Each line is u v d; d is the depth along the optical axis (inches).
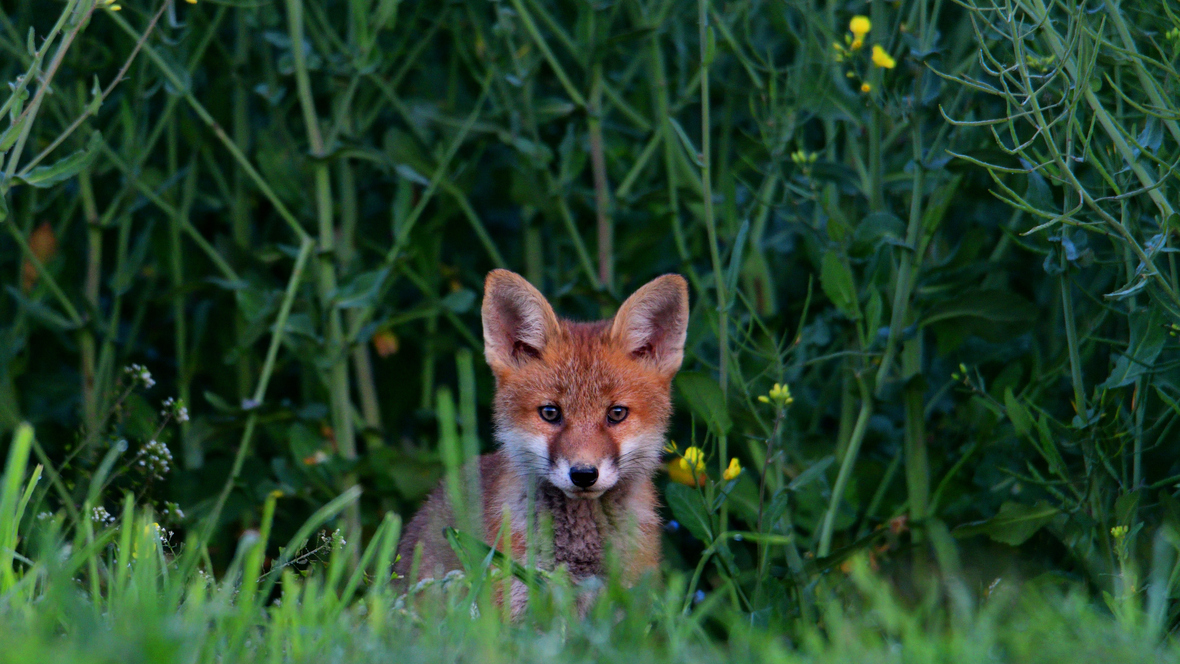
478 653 199.5
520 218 454.0
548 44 436.5
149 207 433.4
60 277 409.4
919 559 340.8
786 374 384.5
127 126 374.3
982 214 394.0
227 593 217.6
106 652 156.5
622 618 273.3
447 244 465.1
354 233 417.7
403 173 374.0
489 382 427.8
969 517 360.8
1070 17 266.2
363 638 206.7
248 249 418.9
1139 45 324.8
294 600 210.7
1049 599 283.0
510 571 245.6
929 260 363.6
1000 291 319.9
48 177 271.7
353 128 412.5
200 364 436.8
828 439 370.6
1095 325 329.1
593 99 388.5
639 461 313.3
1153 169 311.0
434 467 382.0
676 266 420.8
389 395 442.3
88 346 392.2
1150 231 311.1
